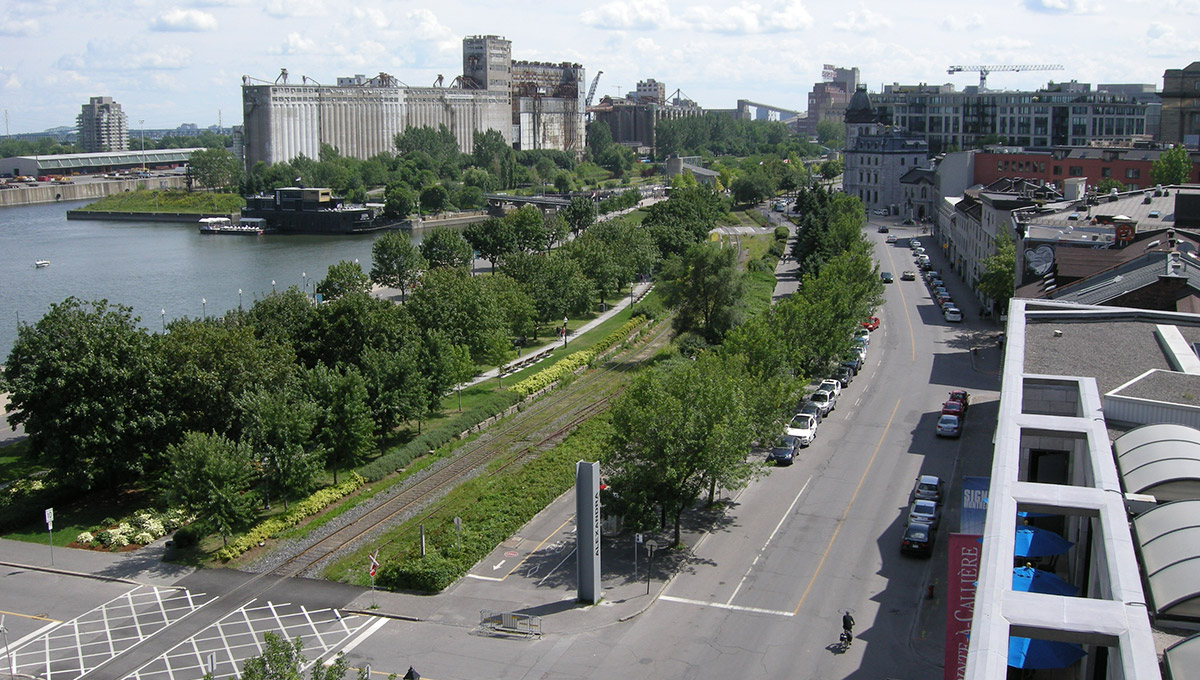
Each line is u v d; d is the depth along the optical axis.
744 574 75.25
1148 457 49.84
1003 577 38.53
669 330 176.12
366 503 94.12
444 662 63.88
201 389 96.38
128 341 96.19
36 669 64.12
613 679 61.22
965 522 66.50
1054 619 35.81
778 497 90.31
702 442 77.81
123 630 69.44
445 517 87.62
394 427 115.88
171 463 86.94
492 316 141.12
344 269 181.38
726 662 62.81
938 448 102.88
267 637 50.59
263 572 78.88
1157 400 57.25
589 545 70.44
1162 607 38.16
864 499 89.31
